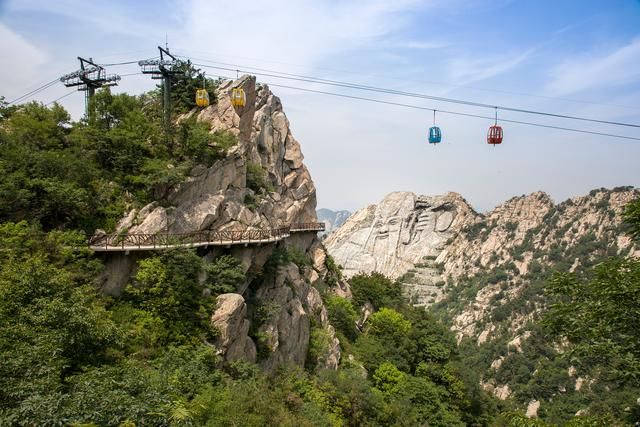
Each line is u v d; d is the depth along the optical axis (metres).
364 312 67.06
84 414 14.63
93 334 19.81
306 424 25.89
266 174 53.56
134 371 18.34
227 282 32.81
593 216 153.88
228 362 29.64
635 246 126.88
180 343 27.23
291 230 55.19
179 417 16.14
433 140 28.48
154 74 38.16
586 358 16.86
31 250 23.97
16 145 28.92
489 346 120.19
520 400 93.06
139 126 36.12
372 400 39.19
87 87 40.66
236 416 21.66
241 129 48.12
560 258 146.62
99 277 27.00
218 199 37.69
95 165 32.78
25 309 18.94
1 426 13.27
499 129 28.30
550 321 17.75
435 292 182.00
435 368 57.88
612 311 15.80
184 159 37.06
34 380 15.41
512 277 153.75
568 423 15.91
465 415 55.88
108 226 30.14
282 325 39.81
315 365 43.59
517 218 188.38
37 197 27.25
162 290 28.42
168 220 33.38
